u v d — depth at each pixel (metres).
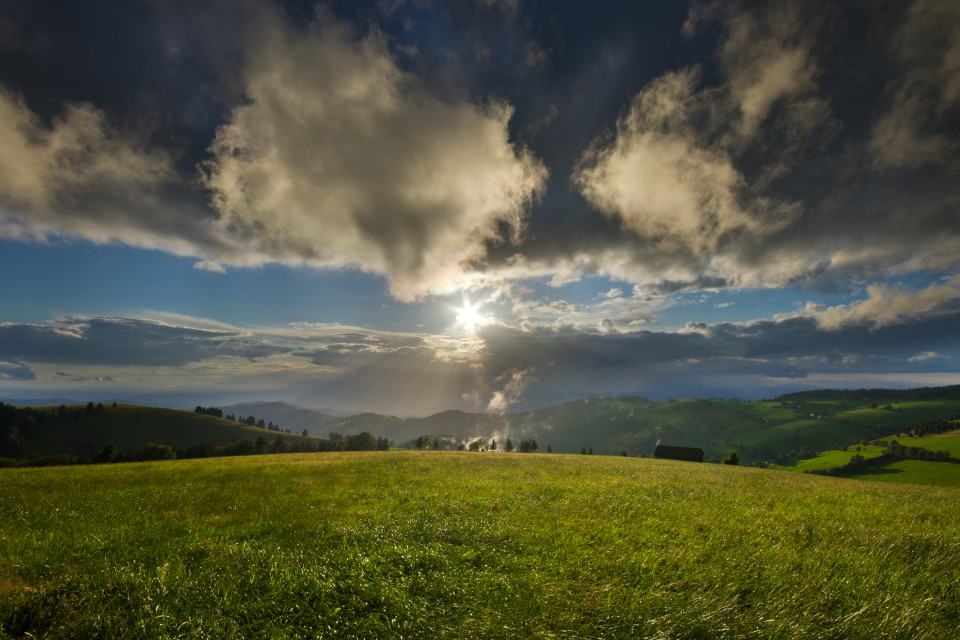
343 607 6.03
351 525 9.82
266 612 5.88
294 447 178.38
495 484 17.28
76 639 5.16
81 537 8.73
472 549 8.35
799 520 10.92
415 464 26.48
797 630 5.43
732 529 9.87
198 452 145.38
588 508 12.06
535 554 8.18
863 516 11.73
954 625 5.70
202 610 5.86
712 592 6.50
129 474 19.94
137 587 6.37
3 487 15.05
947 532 9.78
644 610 5.89
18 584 6.41
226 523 10.20
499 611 5.89
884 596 6.41
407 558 7.68
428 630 5.45
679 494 15.13
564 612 5.85
